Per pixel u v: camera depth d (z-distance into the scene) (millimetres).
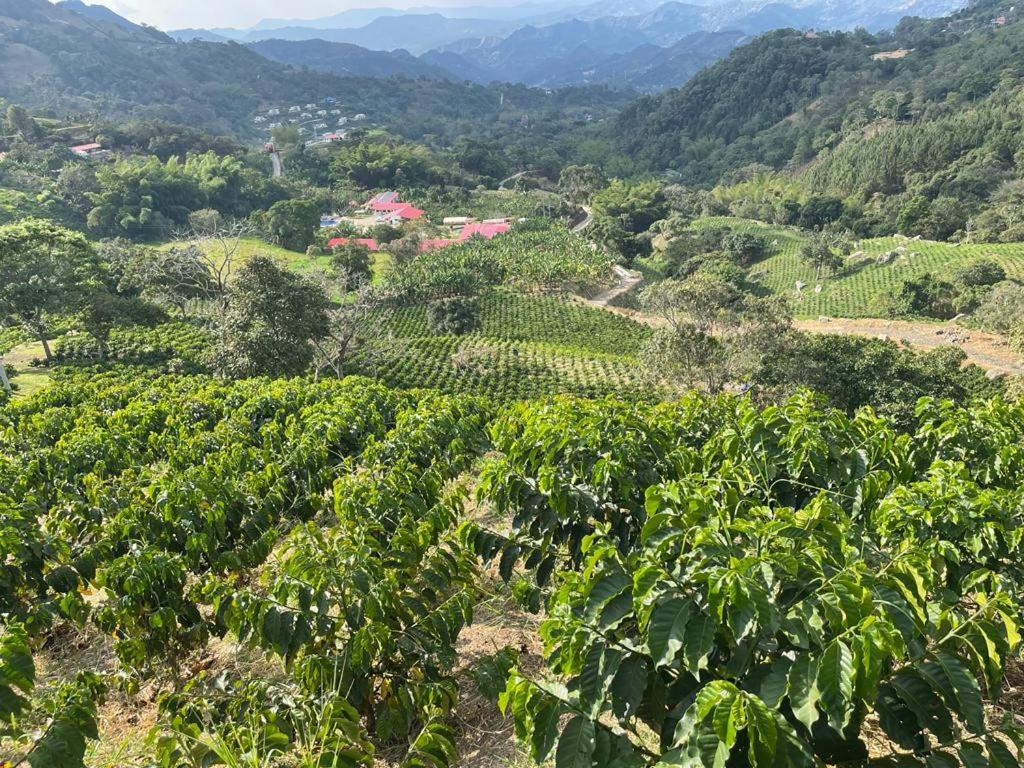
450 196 147500
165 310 58125
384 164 155250
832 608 4043
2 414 23906
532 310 69125
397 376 43781
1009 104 136375
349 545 7238
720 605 4035
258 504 10578
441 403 16031
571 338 60750
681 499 5703
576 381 44375
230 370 35094
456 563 7793
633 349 58156
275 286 36031
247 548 9758
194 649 8258
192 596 7484
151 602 7707
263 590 8844
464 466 13008
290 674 7383
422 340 56250
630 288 83500
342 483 9859
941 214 105562
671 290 38062
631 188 146375
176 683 7695
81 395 27969
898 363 33375
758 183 158250
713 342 33781
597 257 85938
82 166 113812
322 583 6488
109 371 39812
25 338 51219
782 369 32219
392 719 5926
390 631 6293
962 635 4430
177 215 113125
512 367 47312
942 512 6242
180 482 10016
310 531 7746
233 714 5840
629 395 39625
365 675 6145
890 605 4211
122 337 49719
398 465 10414
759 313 34500
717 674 4410
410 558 7801
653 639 4223
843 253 101062
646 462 7898
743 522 4949
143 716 7391
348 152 162250
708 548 4648
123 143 153000
